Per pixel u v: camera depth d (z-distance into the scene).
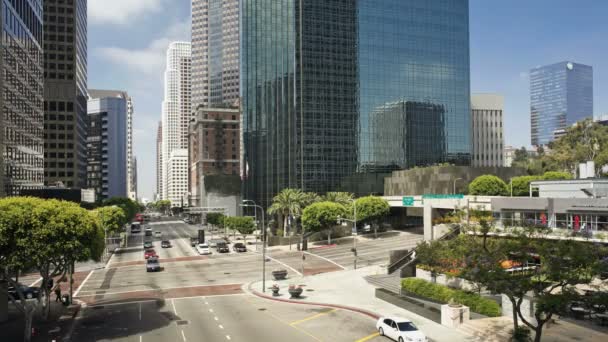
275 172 147.38
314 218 91.06
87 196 118.12
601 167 112.94
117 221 90.44
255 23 155.50
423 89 153.88
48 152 174.00
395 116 149.50
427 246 46.03
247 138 155.62
